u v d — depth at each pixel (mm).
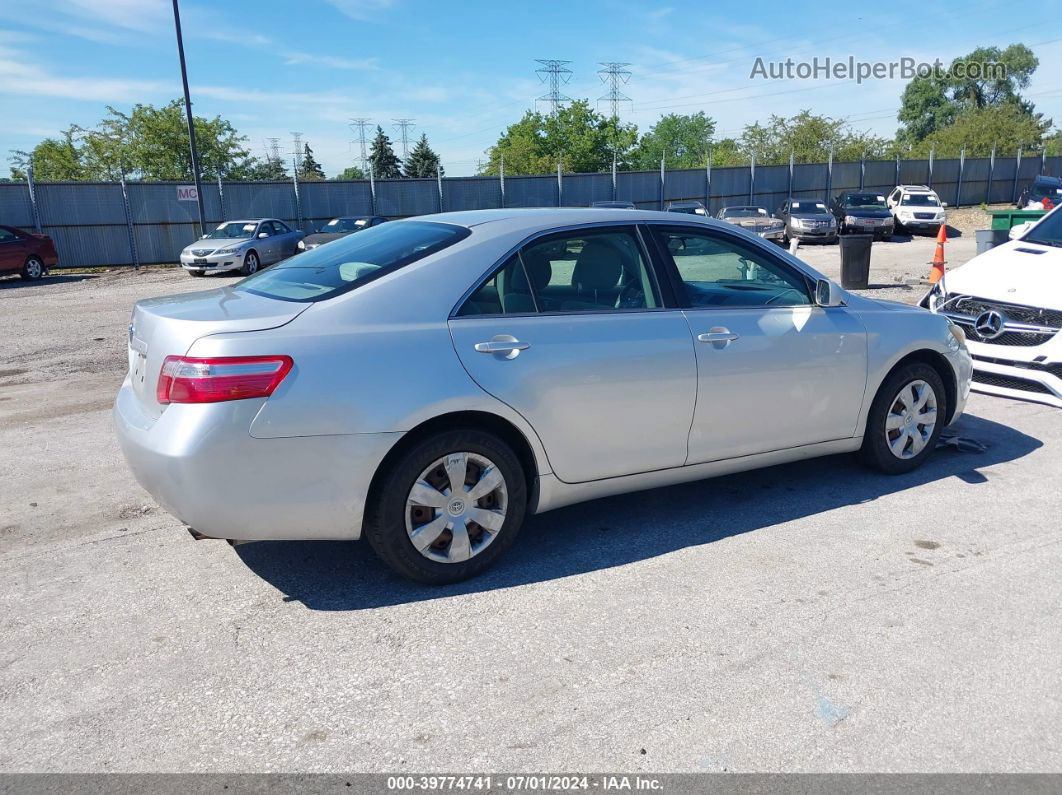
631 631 3227
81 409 6930
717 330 4062
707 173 34156
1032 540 4035
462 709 2746
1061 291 6004
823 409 4473
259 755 2531
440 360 3400
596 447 3811
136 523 4367
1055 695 2809
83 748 2570
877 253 23156
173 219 25703
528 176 30422
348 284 3480
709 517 4367
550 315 3703
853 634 3186
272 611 3414
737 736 2602
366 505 3424
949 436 5660
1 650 3125
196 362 3104
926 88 95562
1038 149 71312
